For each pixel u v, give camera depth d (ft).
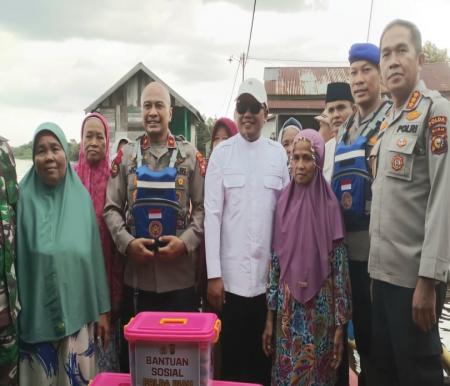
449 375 7.53
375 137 7.97
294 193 8.12
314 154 7.88
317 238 7.70
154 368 5.28
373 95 8.45
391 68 6.86
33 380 7.29
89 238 7.84
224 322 8.59
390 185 6.74
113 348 8.86
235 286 8.39
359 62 8.50
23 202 7.54
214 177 8.55
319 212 7.80
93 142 9.60
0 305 6.74
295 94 39.01
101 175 9.68
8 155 7.23
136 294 8.64
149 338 5.20
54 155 7.54
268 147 8.84
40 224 7.40
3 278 6.81
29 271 7.32
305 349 7.59
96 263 8.01
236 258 8.41
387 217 6.75
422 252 6.23
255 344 8.62
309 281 7.63
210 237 8.38
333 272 7.70
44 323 7.20
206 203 8.52
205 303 9.62
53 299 7.23
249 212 8.41
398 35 6.83
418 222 6.53
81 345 7.59
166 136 8.80
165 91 8.83
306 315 7.64
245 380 8.71
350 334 10.71
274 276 8.11
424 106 6.53
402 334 6.66
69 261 7.39
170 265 8.48
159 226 8.31
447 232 6.09
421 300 6.25
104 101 38.60
